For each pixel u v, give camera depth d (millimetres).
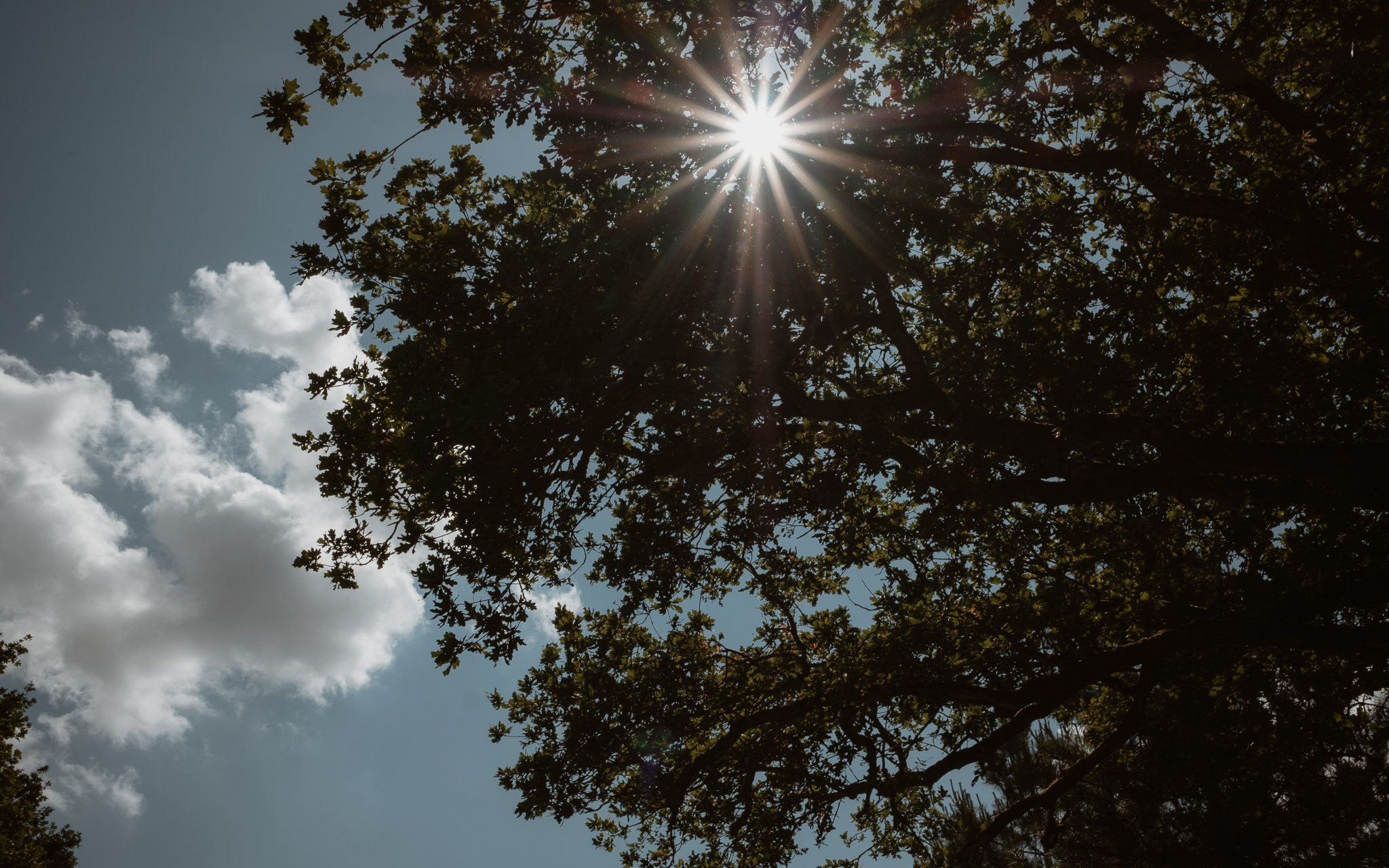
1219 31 12148
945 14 9945
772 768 12219
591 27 9625
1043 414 10953
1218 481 10250
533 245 8633
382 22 9047
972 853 14820
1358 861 11242
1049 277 11594
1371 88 10555
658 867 13164
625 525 11328
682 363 9992
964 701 10922
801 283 9969
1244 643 10219
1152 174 10602
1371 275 9938
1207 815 11641
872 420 10562
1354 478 9172
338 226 9375
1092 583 13016
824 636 12250
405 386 8648
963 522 11906
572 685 12141
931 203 10273
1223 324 10469
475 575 9219
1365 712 11586
